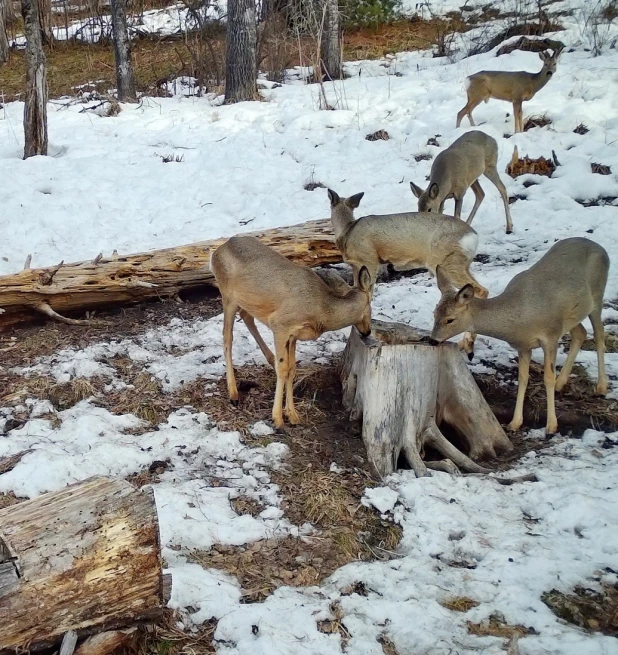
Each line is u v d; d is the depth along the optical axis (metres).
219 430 5.92
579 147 12.48
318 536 4.72
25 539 3.33
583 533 4.66
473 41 19.66
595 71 15.45
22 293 7.72
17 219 10.45
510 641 3.78
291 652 3.73
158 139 14.45
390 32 21.86
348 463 5.56
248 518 4.79
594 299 6.09
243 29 16.52
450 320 5.70
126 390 6.57
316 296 5.69
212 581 4.19
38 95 13.04
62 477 5.23
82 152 13.71
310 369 6.76
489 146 10.01
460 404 5.93
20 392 6.48
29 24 12.76
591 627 4.00
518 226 10.33
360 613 4.03
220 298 8.66
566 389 6.53
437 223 7.53
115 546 3.43
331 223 8.66
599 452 5.63
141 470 5.39
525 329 5.73
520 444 5.93
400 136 13.81
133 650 3.72
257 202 11.26
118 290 8.09
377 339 6.32
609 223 10.03
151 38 23.05
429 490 5.16
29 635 3.30
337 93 16.56
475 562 4.50
